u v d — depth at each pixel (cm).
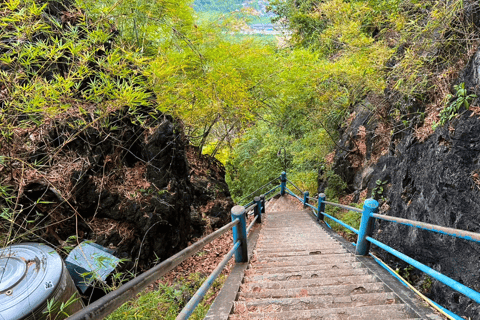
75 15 372
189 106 593
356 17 680
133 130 454
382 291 244
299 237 531
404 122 470
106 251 340
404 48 478
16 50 223
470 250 268
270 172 1284
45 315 213
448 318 185
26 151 299
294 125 1162
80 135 368
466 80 332
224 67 565
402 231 401
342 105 779
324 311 204
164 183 498
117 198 411
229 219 719
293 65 702
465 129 309
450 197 310
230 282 274
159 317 335
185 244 562
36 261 244
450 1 365
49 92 202
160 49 495
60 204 325
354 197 729
